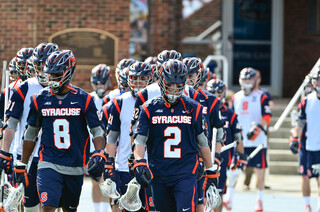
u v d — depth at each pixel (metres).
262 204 31.22
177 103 18.03
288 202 33.34
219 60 55.88
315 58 55.06
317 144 28.94
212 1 63.56
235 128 26.56
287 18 55.62
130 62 25.12
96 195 26.78
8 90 21.27
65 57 18.19
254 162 31.77
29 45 42.69
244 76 32.47
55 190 18.30
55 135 18.55
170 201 18.36
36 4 42.56
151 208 21.14
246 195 35.41
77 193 19.06
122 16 42.72
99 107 27.34
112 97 24.80
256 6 55.84
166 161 17.97
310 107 28.91
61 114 18.52
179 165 18.00
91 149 26.20
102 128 18.89
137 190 18.69
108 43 42.66
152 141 18.14
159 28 47.16
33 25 42.56
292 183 39.22
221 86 26.39
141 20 85.75
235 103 33.16
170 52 21.20
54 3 42.59
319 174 29.05
